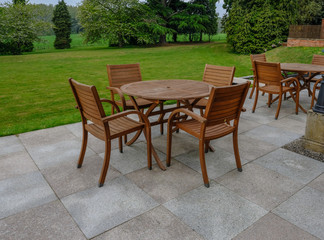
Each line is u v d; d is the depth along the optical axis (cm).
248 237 198
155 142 382
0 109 564
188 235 200
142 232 203
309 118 340
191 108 361
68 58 1647
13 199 245
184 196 249
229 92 251
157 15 2866
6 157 330
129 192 256
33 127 438
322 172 293
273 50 1518
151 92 329
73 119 482
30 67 1264
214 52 1873
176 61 1455
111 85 443
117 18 2666
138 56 1720
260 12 1572
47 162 318
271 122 464
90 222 214
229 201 241
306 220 216
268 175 287
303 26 1410
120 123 300
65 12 3344
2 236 199
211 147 346
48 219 218
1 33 2353
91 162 319
